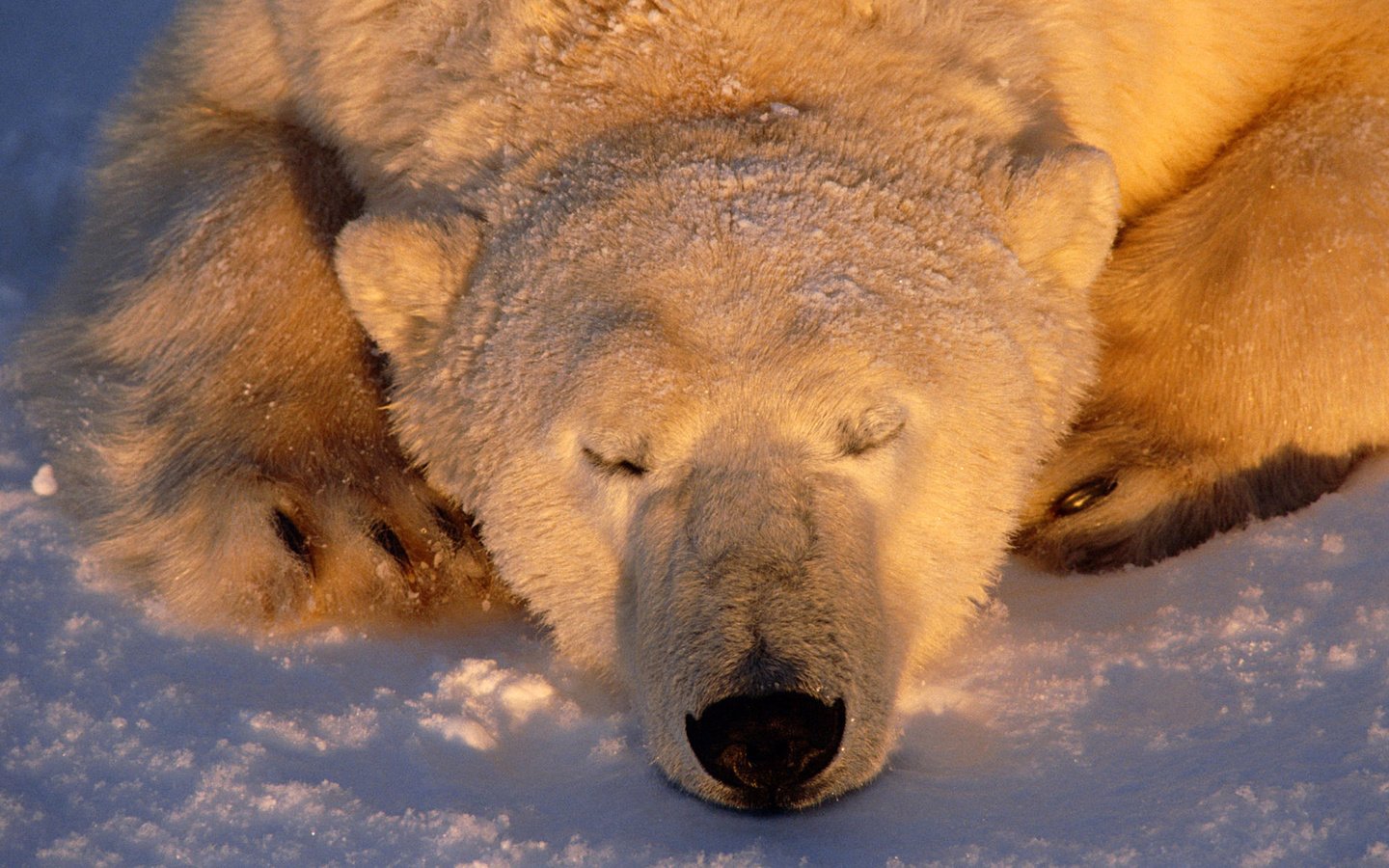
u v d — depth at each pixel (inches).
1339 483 301.6
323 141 318.3
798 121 254.4
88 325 332.2
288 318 313.0
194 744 227.6
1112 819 202.2
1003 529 261.3
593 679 263.6
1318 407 299.0
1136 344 316.8
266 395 305.9
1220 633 248.7
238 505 289.4
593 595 253.4
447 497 293.6
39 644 262.7
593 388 236.4
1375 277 299.1
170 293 319.3
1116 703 235.9
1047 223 258.8
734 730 213.6
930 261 245.4
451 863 200.7
